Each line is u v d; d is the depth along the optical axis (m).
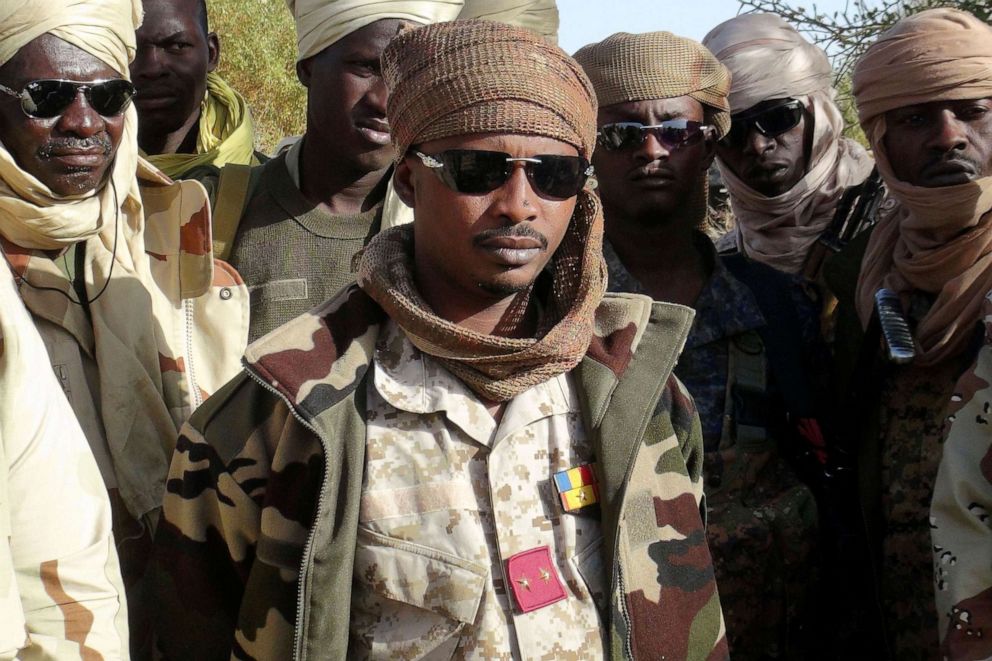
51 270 2.46
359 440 1.98
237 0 9.84
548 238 2.01
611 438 2.04
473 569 1.94
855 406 3.07
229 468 2.05
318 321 2.07
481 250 1.98
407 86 1.99
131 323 2.51
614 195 3.21
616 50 3.18
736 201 4.00
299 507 1.98
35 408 1.93
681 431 2.22
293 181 3.18
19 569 1.85
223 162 3.77
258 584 1.98
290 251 3.11
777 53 3.78
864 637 3.11
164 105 3.71
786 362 3.12
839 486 3.10
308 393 1.96
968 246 2.87
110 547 1.98
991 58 2.92
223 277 2.71
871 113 3.05
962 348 2.84
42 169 2.34
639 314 2.19
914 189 2.96
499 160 1.93
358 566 1.97
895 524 2.92
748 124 3.79
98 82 2.35
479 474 2.01
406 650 1.95
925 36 2.96
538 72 1.95
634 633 2.03
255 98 9.77
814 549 3.07
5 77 2.30
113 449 2.41
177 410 2.56
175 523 2.10
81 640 1.87
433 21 3.07
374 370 2.05
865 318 3.12
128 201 2.60
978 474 2.37
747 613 2.99
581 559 2.02
